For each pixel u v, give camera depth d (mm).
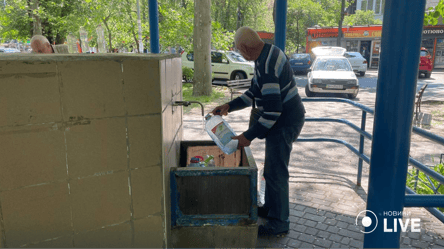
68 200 1834
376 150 1267
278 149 2770
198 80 13164
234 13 35875
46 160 1746
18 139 1672
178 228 2426
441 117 9305
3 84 1600
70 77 1727
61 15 21094
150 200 2041
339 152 5863
